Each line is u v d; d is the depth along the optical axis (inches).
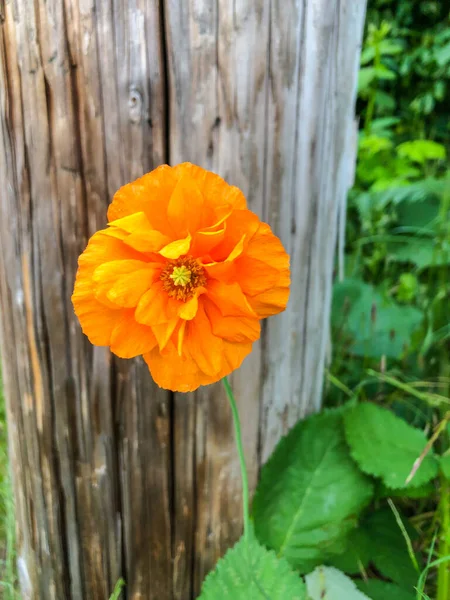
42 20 6.4
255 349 8.2
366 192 17.7
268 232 5.8
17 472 9.0
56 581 9.1
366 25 22.0
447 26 21.3
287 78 7.2
